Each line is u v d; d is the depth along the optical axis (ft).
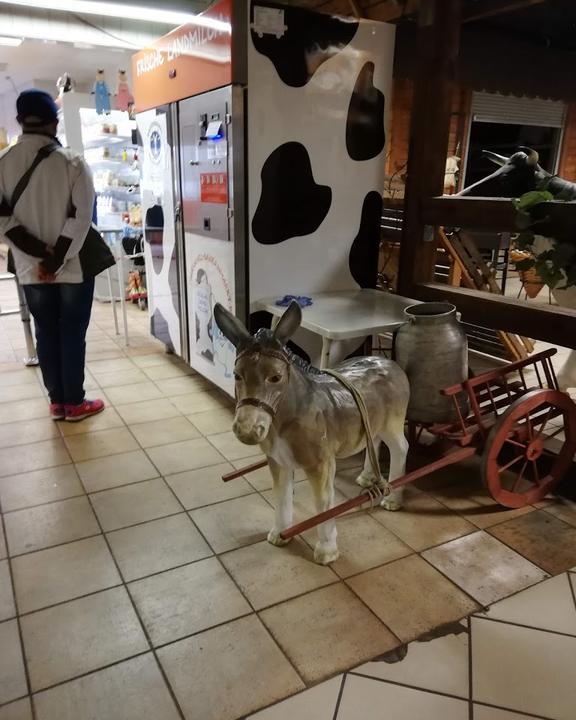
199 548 7.29
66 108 19.62
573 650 5.77
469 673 5.48
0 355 14.80
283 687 5.30
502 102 24.85
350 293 10.88
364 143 10.59
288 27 9.26
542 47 13.93
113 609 6.23
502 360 15.14
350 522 7.90
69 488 8.66
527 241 8.11
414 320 8.14
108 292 20.99
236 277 10.18
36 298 10.11
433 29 9.66
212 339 11.66
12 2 16.71
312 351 10.74
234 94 9.17
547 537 7.64
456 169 22.02
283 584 6.66
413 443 9.58
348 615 6.19
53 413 11.00
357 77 10.15
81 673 5.42
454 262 14.02
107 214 21.35
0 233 9.59
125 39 21.77
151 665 5.51
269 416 5.80
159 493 8.57
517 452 8.99
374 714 5.05
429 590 6.59
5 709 5.05
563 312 8.36
